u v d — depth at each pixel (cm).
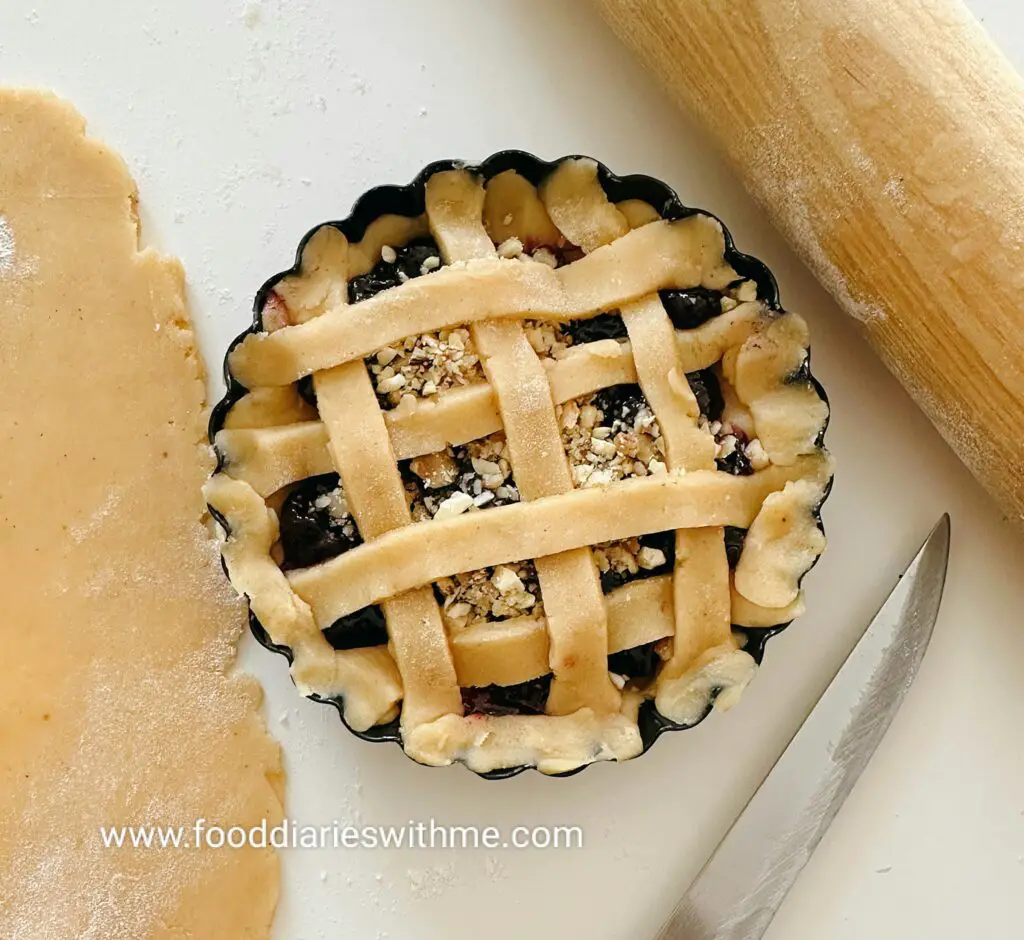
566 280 26
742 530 26
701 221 26
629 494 25
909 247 25
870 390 29
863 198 25
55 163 28
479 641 25
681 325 26
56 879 28
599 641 25
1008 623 29
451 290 25
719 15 25
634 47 28
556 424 25
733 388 26
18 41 29
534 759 25
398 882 29
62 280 28
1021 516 28
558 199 26
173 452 28
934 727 29
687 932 28
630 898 29
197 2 29
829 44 24
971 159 24
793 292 29
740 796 29
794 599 26
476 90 30
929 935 29
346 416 25
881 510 30
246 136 29
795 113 25
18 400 28
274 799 28
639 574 26
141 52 29
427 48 29
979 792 29
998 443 26
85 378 28
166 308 29
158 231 29
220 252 29
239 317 29
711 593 25
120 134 29
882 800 30
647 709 26
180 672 28
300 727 29
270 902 28
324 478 26
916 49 24
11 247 28
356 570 25
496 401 25
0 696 28
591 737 25
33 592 28
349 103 29
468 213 26
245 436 25
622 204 26
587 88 30
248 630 29
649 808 29
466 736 25
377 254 26
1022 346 25
